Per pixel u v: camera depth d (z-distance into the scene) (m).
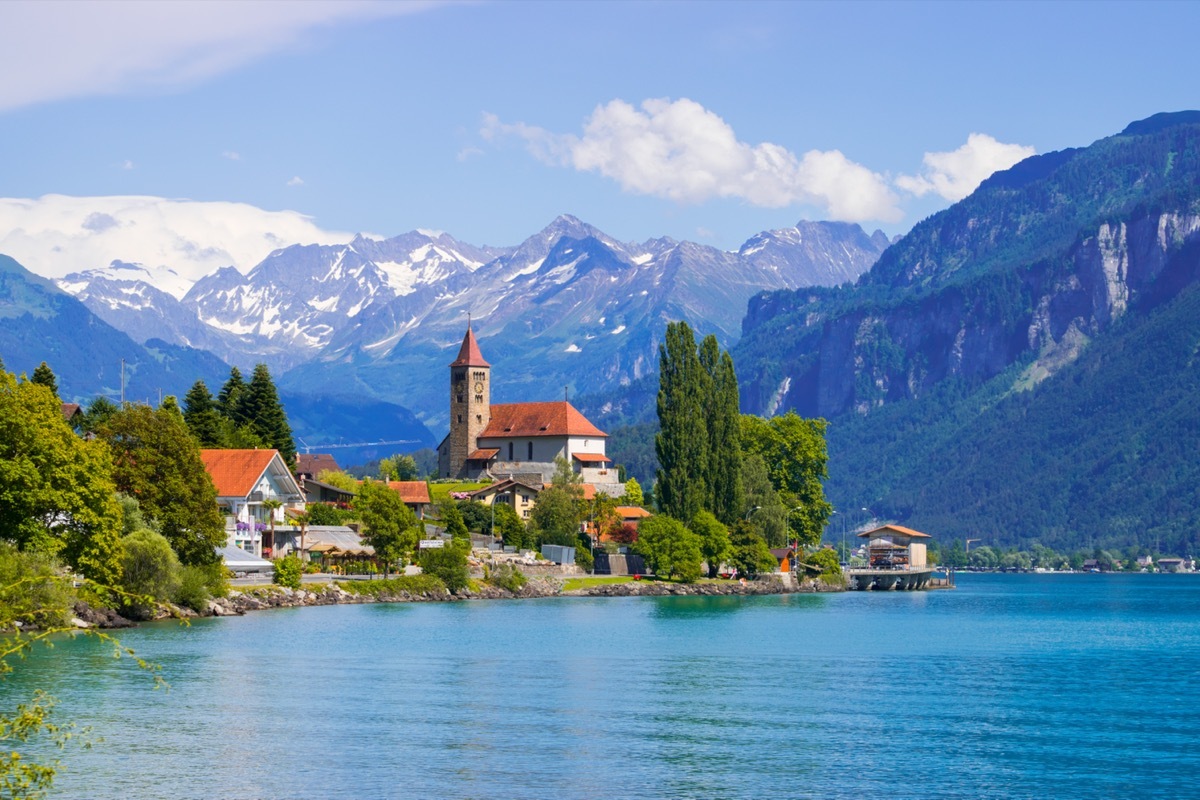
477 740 85.69
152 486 156.88
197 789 71.56
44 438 126.69
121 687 101.50
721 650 140.25
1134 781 76.88
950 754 83.69
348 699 100.06
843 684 114.00
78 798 69.44
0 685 101.00
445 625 160.12
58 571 124.88
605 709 98.50
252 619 157.62
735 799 71.81
